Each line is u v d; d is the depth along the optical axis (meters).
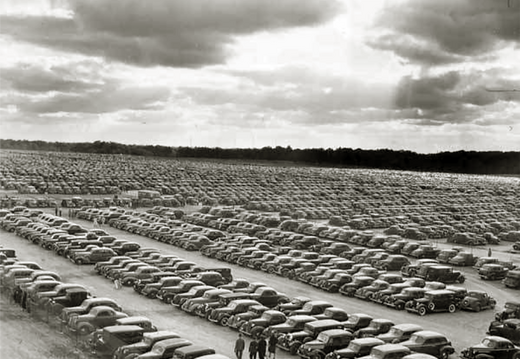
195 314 47.03
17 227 85.88
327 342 37.25
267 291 48.69
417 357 31.81
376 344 35.91
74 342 38.25
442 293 52.38
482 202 176.25
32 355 35.66
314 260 67.62
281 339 39.22
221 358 29.97
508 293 63.28
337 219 115.69
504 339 38.41
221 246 75.25
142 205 130.88
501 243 106.31
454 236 101.44
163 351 32.22
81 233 81.31
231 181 198.88
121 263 60.44
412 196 183.12
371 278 58.22
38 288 45.78
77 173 196.38
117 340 34.72
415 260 79.19
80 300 44.28
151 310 48.25
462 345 42.94
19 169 199.62
